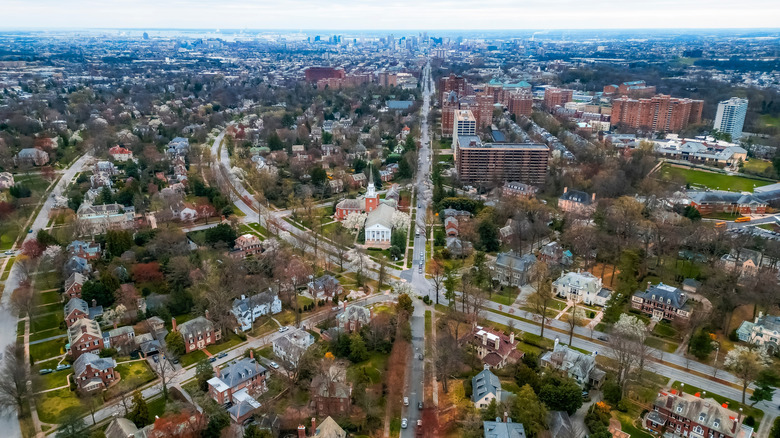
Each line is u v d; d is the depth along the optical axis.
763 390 183.88
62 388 197.88
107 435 167.00
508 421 171.25
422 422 182.12
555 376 190.88
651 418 179.38
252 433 164.88
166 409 183.88
